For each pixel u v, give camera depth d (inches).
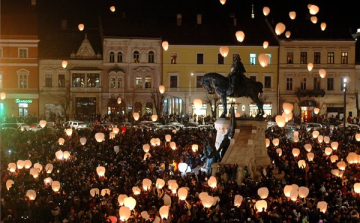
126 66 3164.4
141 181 1064.2
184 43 3218.5
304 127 2285.9
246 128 1358.3
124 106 3161.9
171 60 3221.0
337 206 876.0
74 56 3125.0
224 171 1245.7
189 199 940.6
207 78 1443.2
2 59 3068.4
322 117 2947.8
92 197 948.6
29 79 3090.6
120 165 1262.3
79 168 1234.0
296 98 3270.2
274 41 3289.9
